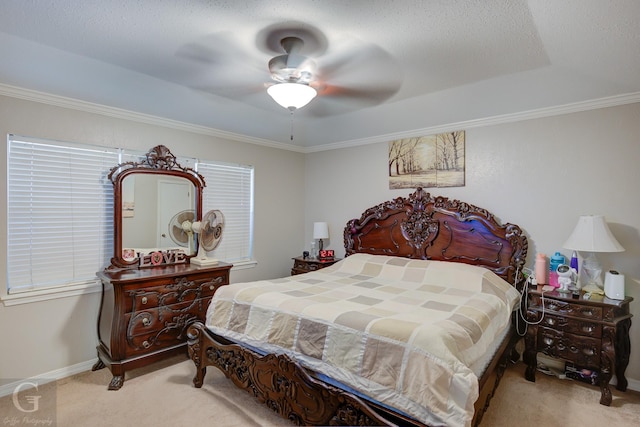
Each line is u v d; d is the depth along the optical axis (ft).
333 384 6.21
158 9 5.79
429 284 9.98
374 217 13.25
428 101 10.41
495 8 5.59
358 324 6.21
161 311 9.26
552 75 8.35
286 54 7.24
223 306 8.36
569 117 9.64
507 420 7.19
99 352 9.43
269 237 14.69
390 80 8.88
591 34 5.87
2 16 6.03
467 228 11.19
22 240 8.54
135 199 10.35
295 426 6.89
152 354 9.09
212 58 7.66
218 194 12.85
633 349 8.66
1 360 8.20
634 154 8.71
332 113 11.87
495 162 10.89
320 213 15.61
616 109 8.95
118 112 10.05
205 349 8.31
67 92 8.82
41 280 8.84
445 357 5.17
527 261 10.28
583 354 8.13
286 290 8.68
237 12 5.83
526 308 9.66
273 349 7.07
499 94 9.53
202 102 10.49
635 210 8.70
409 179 12.72
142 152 10.69
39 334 8.76
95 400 7.88
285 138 14.37
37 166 8.73
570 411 7.54
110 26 6.36
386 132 13.00
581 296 8.45
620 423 7.09
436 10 5.69
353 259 12.29
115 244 9.86
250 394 7.54
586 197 9.38
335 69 8.13
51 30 6.51
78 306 9.40
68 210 9.25
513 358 9.96
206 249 11.18
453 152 11.69
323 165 15.48
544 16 5.65
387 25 6.19
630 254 8.75
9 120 8.29
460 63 7.83
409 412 5.20
